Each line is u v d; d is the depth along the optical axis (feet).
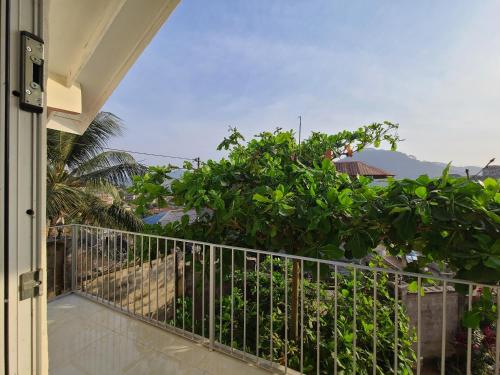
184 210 8.29
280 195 6.89
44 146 2.24
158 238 8.90
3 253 1.97
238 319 11.47
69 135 19.76
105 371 6.86
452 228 5.17
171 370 6.89
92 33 5.36
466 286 5.06
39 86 2.17
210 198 8.09
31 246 2.15
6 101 1.96
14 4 2.01
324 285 11.94
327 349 9.23
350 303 10.87
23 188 2.09
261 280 13.17
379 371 8.68
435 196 5.28
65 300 10.66
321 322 10.37
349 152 12.60
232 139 11.52
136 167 23.93
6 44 1.96
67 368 6.93
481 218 4.91
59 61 5.90
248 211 7.68
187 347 7.80
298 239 7.83
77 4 4.67
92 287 11.41
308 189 7.71
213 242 8.86
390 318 10.53
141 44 5.92
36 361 2.21
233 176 8.96
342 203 6.47
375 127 12.75
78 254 11.72
